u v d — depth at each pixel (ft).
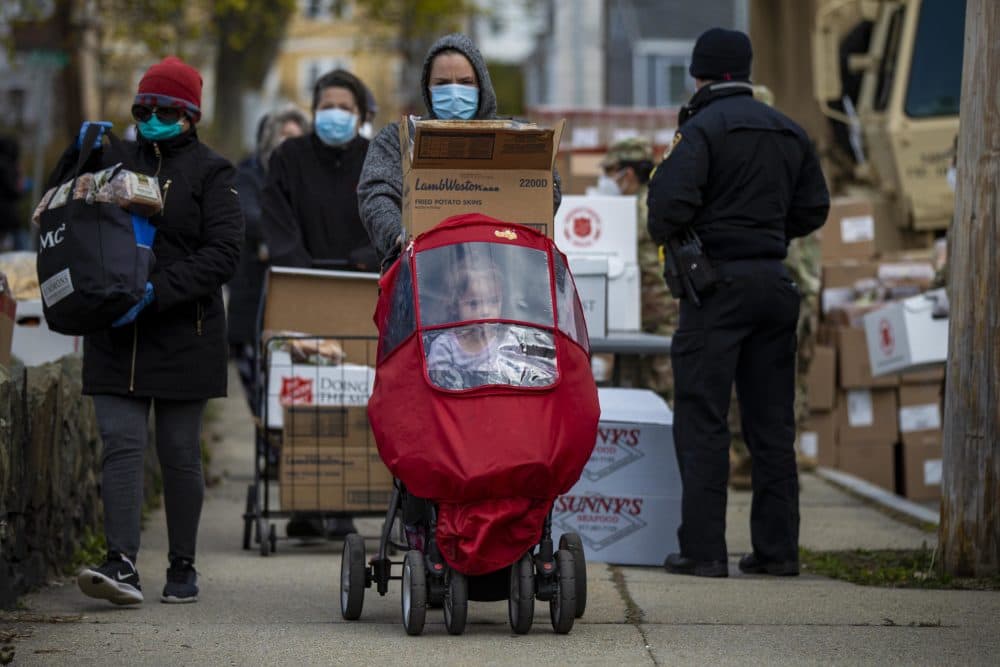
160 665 47.21
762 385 68.80
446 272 50.85
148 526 81.41
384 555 55.57
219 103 281.54
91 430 73.00
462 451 47.93
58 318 56.54
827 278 114.83
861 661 47.42
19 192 192.54
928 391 113.29
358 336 74.84
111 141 60.85
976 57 63.98
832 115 130.93
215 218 60.18
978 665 46.93
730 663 47.09
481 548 48.57
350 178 82.53
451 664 46.85
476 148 51.93
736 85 68.90
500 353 49.39
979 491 64.59
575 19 433.07
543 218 52.90
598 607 58.13
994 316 63.77
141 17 215.31
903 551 75.87
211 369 60.03
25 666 47.14
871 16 132.98
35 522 61.05
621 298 89.92
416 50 337.31
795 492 68.80
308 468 73.97
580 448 49.14
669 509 71.61
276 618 56.49
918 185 123.95
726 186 67.56
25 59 149.07
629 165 98.37
